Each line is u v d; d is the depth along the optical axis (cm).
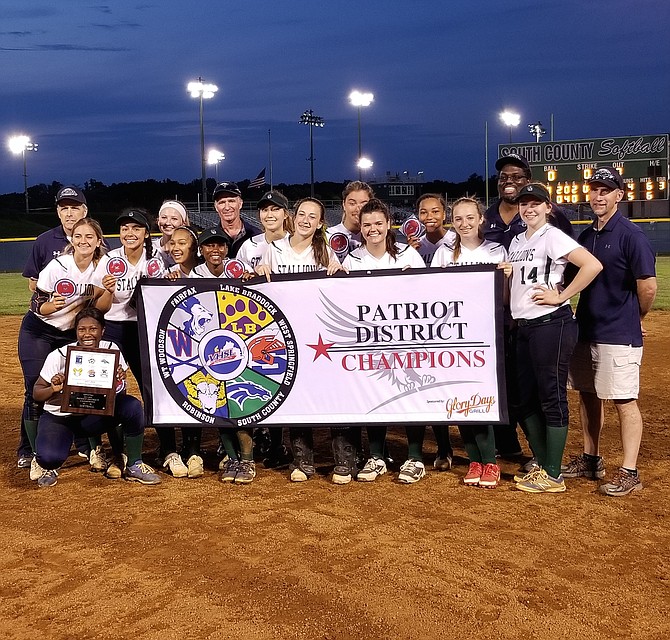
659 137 2834
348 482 522
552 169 2997
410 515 456
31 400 553
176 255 557
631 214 2961
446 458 548
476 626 326
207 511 471
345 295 518
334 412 527
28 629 332
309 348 526
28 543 426
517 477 519
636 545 407
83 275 538
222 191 611
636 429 489
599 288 486
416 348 515
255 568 386
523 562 387
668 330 1226
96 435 543
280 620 334
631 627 324
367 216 513
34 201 6931
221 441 561
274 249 541
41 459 517
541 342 480
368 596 353
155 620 337
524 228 558
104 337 555
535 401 511
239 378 533
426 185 7350
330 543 415
